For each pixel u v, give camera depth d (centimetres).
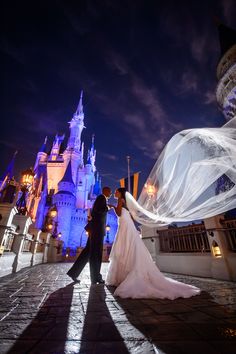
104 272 753
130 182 1166
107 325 208
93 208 521
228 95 2942
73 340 173
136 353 149
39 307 278
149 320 220
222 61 2928
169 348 155
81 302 303
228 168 426
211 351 149
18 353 150
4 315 244
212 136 437
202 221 665
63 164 7250
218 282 499
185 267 689
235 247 567
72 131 8012
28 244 1000
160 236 847
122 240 438
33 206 5750
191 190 454
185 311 250
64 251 4088
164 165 495
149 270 378
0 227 622
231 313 238
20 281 525
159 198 491
